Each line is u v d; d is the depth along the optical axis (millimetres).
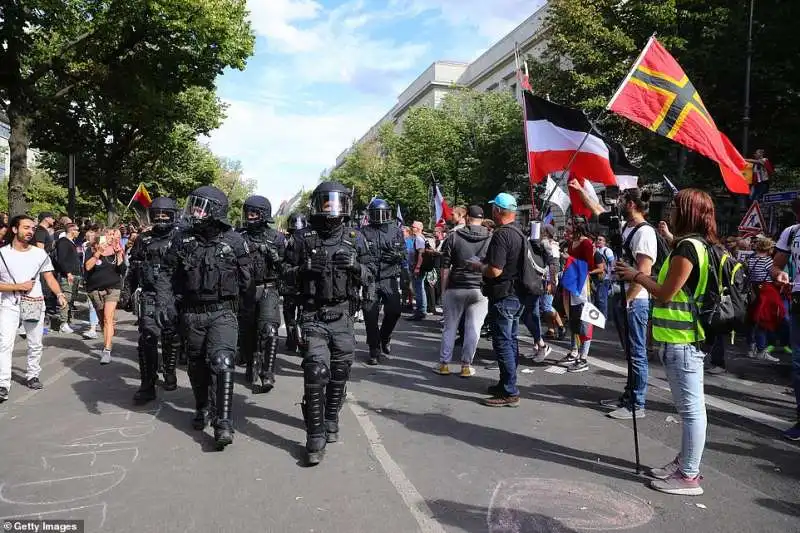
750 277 8133
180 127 26953
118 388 6301
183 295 4672
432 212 19422
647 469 4094
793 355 4891
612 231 4727
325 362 4254
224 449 4441
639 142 16906
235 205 26188
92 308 9562
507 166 23969
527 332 10234
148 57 16891
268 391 6137
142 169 29234
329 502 3543
